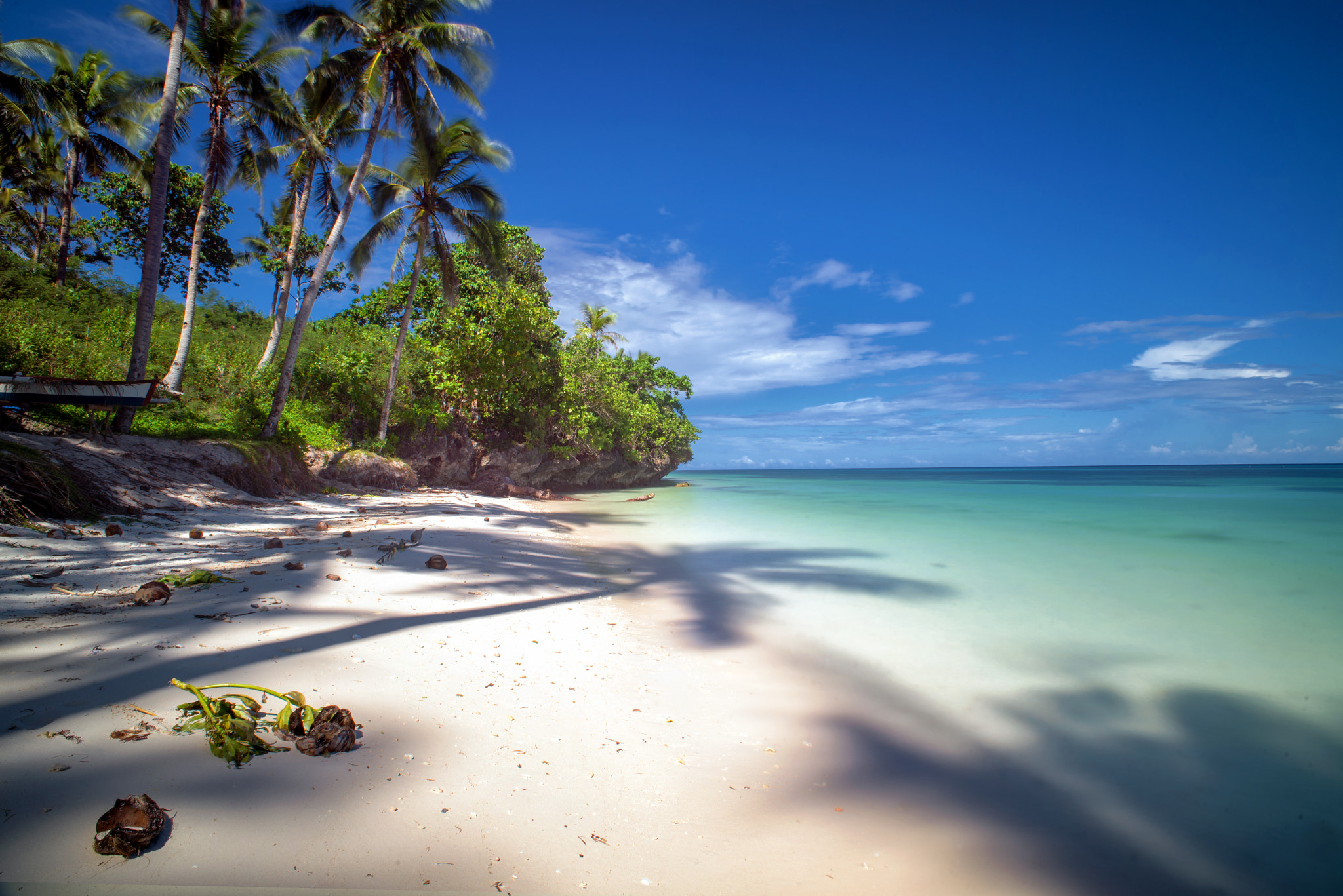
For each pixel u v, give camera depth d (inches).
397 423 1022.4
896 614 329.4
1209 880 122.6
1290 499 1317.7
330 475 801.6
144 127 898.1
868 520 852.6
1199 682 232.1
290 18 761.0
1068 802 149.6
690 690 208.8
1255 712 206.2
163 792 108.0
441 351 1149.1
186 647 178.1
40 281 751.1
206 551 315.3
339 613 234.1
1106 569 470.3
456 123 985.5
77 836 94.4
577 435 1482.5
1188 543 625.6
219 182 895.1
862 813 139.3
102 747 119.3
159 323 858.1
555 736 159.2
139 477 443.8
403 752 137.8
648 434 2044.8
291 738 133.2
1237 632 301.0
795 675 230.8
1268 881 122.4
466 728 155.1
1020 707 207.9
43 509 330.3
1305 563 501.4
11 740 118.2
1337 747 181.3
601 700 189.5
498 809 121.7
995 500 1330.0
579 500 1250.6
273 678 164.9
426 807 117.8
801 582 411.8
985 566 482.6
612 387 1737.2
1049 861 126.0
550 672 206.8
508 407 1243.2
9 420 428.8
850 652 262.7
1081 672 241.8
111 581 242.4
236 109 866.1
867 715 196.9
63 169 1065.5
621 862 111.7
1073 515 953.5
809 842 126.0
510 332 1139.3
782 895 108.1
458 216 1019.9
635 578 412.2
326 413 932.0
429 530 503.5
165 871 90.7
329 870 96.2
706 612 323.9
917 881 116.3
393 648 203.3
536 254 1485.0
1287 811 148.2
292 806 111.0
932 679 231.5
